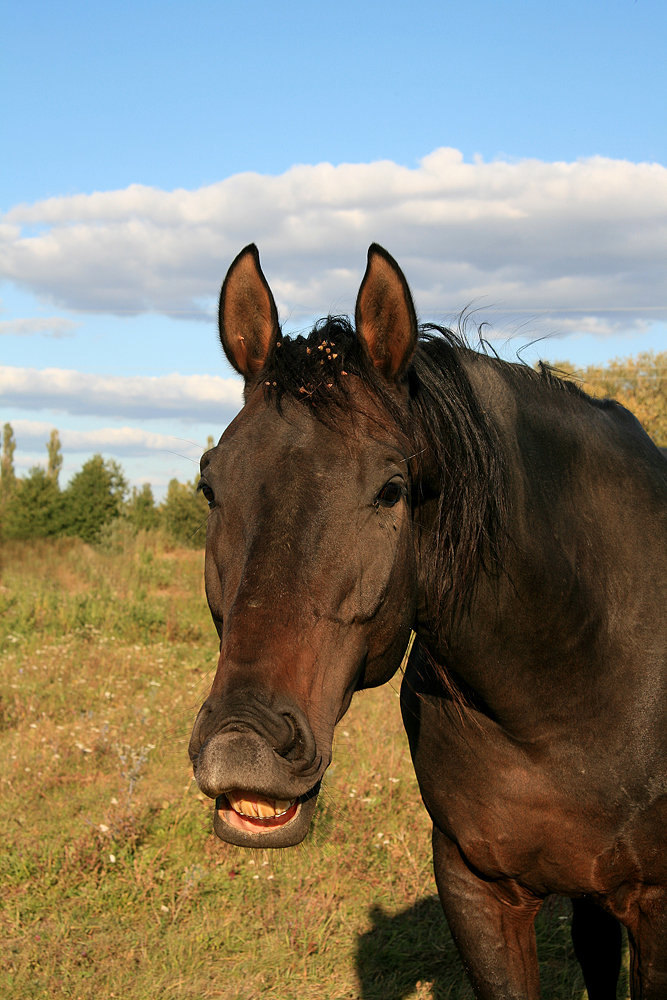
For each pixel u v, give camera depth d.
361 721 6.27
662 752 2.26
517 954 2.46
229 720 1.52
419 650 2.46
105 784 5.09
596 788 2.26
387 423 1.88
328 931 3.77
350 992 3.41
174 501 19.80
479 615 2.15
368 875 4.17
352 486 1.77
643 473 2.56
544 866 2.35
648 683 2.29
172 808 4.72
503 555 2.13
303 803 1.64
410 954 3.63
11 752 5.59
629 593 2.37
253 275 2.10
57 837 4.44
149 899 3.94
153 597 12.09
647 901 2.33
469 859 2.43
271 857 4.19
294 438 1.80
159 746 5.71
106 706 6.72
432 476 2.05
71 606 10.04
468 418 2.09
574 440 2.44
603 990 2.80
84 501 19.89
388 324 1.96
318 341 1.98
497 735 2.31
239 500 1.79
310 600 1.68
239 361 2.13
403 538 1.87
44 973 3.42
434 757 2.44
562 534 2.29
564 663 2.23
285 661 1.61
